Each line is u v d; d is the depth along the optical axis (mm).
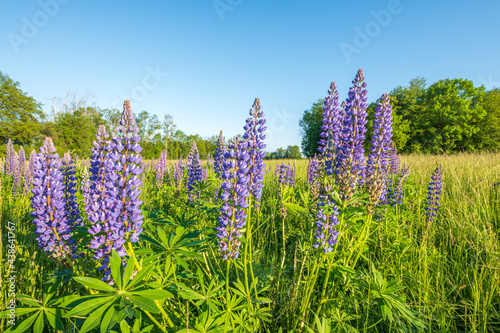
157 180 9586
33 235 4555
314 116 54281
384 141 4410
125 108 2518
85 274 2932
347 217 3451
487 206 5781
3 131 43312
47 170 3080
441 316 3061
